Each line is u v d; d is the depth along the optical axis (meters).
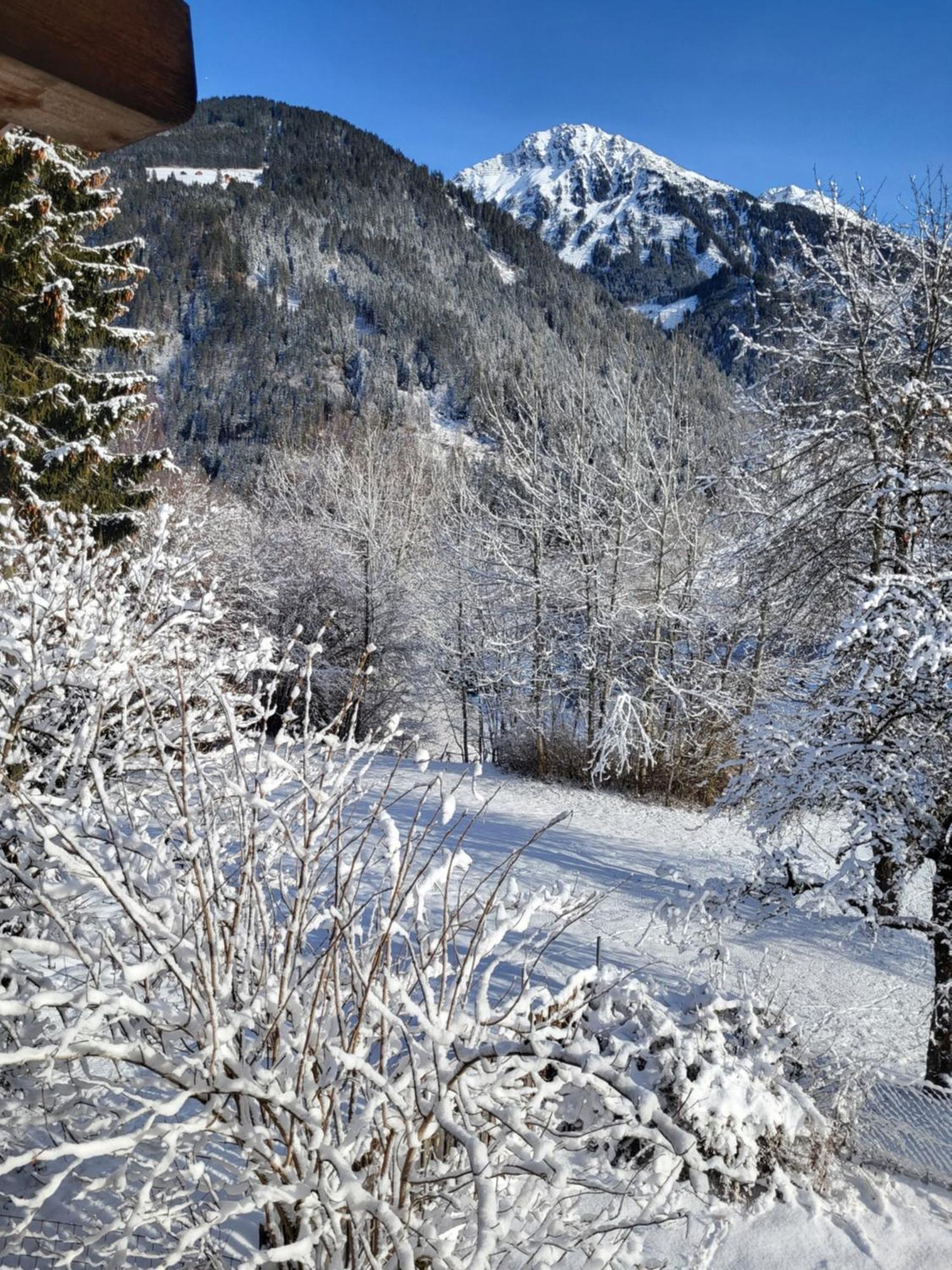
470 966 3.13
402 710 29.52
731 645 22.61
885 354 12.38
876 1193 6.31
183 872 3.19
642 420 25.11
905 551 11.09
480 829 15.96
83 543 6.19
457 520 28.23
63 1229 3.62
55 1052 2.31
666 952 11.05
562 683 24.58
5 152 12.03
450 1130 2.58
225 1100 2.65
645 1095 2.54
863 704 8.96
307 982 3.32
